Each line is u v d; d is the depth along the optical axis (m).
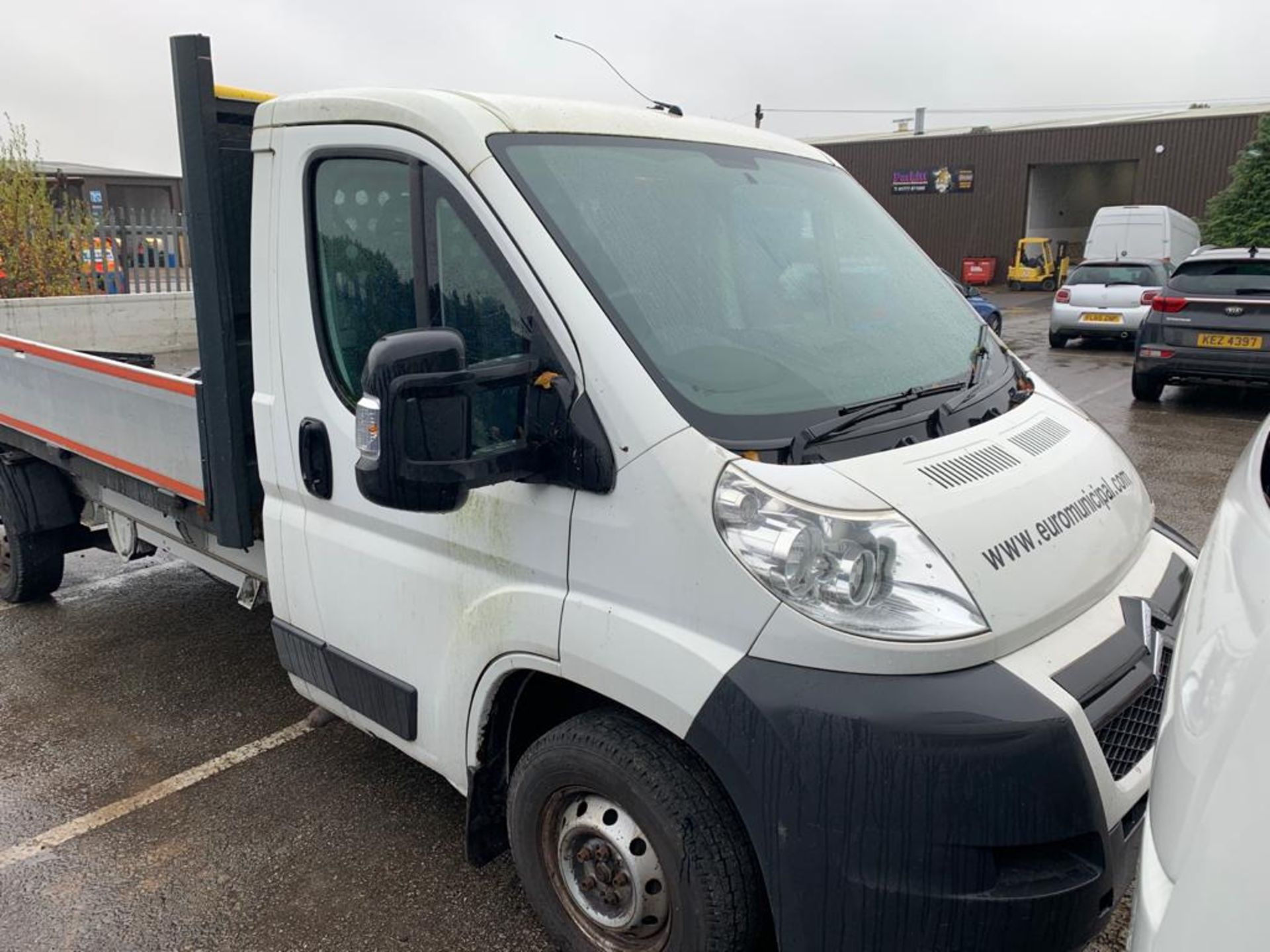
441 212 2.43
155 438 3.54
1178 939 1.20
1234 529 1.73
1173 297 10.53
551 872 2.54
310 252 2.77
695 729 2.02
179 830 3.32
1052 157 36.00
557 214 2.33
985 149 37.06
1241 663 1.35
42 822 3.38
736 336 2.41
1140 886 1.41
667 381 2.15
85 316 6.15
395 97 2.55
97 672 4.54
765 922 2.21
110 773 3.68
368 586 2.81
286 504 3.08
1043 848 1.93
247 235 3.10
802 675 1.92
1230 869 1.16
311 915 2.90
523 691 2.56
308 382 2.84
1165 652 2.28
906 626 1.90
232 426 3.14
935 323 2.95
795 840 1.93
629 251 2.38
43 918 2.90
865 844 1.88
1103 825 1.93
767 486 2.00
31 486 4.92
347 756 3.79
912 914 1.88
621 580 2.15
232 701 4.24
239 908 2.94
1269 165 27.06
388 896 2.98
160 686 4.38
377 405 2.07
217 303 3.04
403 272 2.56
